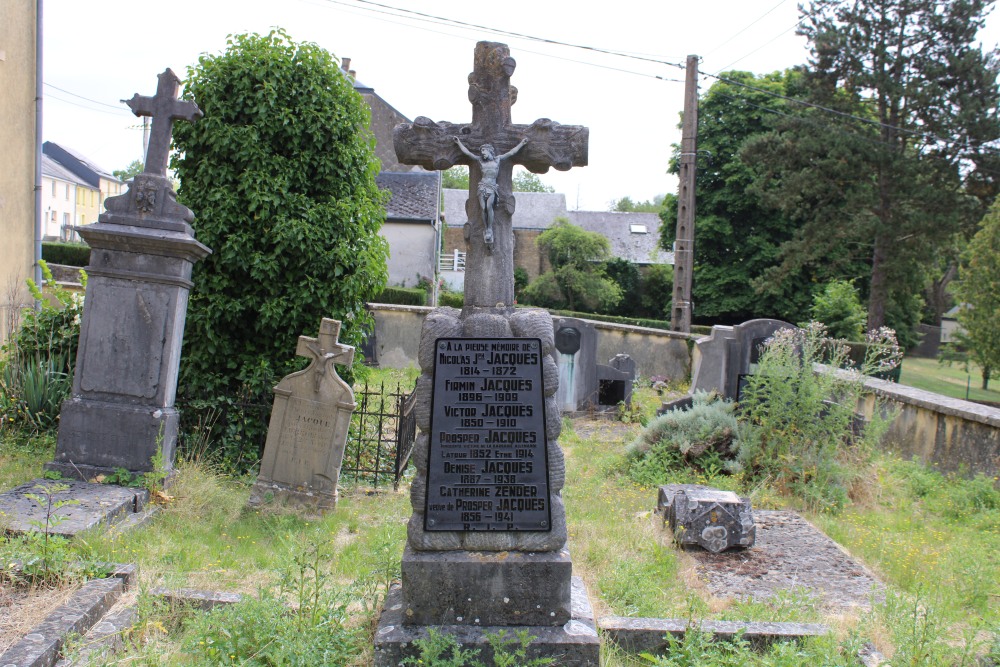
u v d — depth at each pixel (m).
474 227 5.09
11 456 8.45
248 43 9.89
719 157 37.47
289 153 9.86
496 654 4.32
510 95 5.24
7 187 12.91
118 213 7.85
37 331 10.02
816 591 6.29
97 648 4.20
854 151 27.36
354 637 4.65
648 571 6.36
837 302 31.06
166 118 8.02
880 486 10.05
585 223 54.50
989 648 4.79
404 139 5.20
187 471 7.97
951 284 28.27
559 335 15.72
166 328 7.80
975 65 26.28
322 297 9.84
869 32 27.47
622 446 12.46
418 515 4.77
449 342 4.84
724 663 4.42
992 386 33.84
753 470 10.15
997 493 9.51
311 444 7.94
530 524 4.75
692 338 22.17
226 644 4.29
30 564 4.88
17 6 12.91
